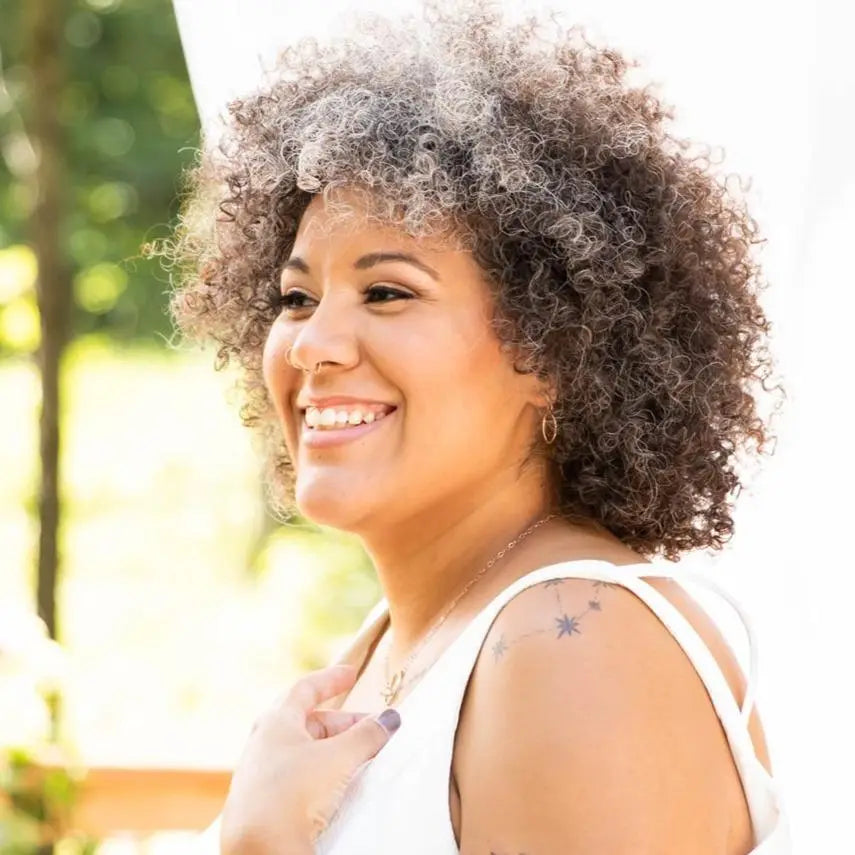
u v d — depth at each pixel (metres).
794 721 5.29
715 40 5.19
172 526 17.03
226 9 5.41
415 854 2.96
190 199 4.40
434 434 3.31
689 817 2.82
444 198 3.23
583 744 2.75
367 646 4.06
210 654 13.80
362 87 3.46
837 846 5.17
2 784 6.91
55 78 11.38
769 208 5.22
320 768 3.17
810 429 5.27
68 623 14.62
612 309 3.39
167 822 7.22
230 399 4.55
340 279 3.34
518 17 4.79
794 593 5.31
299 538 16.14
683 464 3.50
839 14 5.17
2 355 19.03
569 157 3.41
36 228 10.92
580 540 3.39
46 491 9.67
